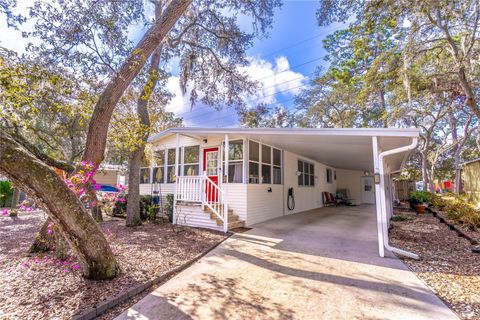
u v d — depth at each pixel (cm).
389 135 473
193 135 883
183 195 795
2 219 884
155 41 498
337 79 1471
